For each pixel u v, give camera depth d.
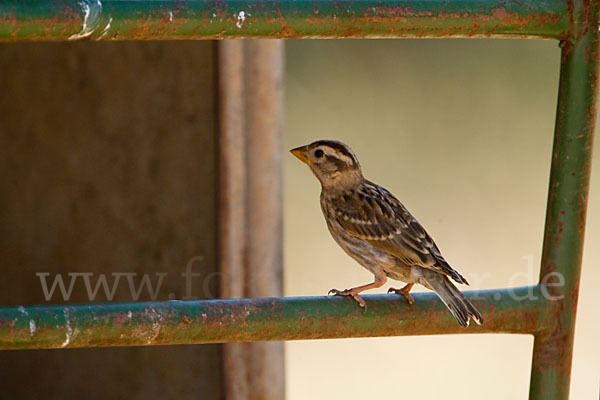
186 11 6.47
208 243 10.98
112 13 6.32
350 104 20.92
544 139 20.59
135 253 11.66
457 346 17.83
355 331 7.30
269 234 10.98
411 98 20.59
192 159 11.02
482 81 21.02
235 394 10.92
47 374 12.71
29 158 12.62
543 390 7.70
